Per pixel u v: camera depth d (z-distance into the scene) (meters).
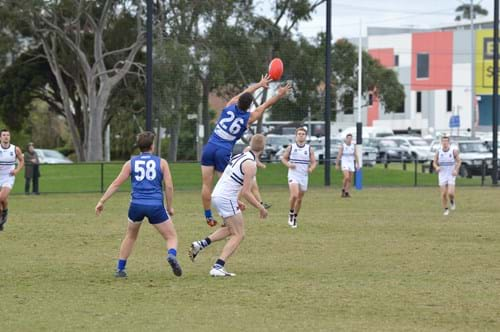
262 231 37.16
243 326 18.17
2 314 19.45
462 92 163.50
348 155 58.56
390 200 56.00
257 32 79.50
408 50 170.00
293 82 76.50
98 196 60.47
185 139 77.88
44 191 65.06
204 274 25.33
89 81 100.56
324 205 51.75
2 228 37.88
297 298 21.36
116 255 29.58
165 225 24.02
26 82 117.62
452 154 45.78
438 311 19.84
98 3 104.06
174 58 75.62
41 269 26.33
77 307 20.25
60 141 154.62
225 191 24.70
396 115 172.00
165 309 20.00
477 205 52.00
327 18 67.06
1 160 37.66
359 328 18.05
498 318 19.12
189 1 80.94
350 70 103.62
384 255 29.56
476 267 26.75
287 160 39.09
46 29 103.00
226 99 79.44
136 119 115.44
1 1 98.19
